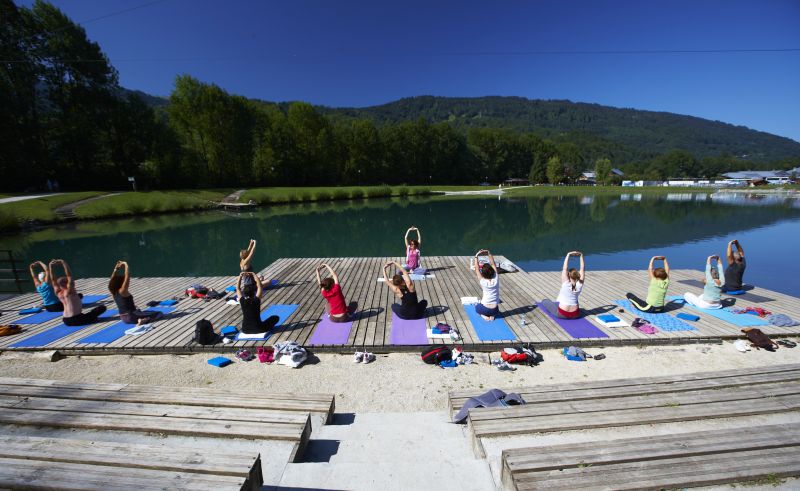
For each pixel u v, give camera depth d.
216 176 50.44
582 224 22.95
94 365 5.57
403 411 4.48
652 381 3.91
